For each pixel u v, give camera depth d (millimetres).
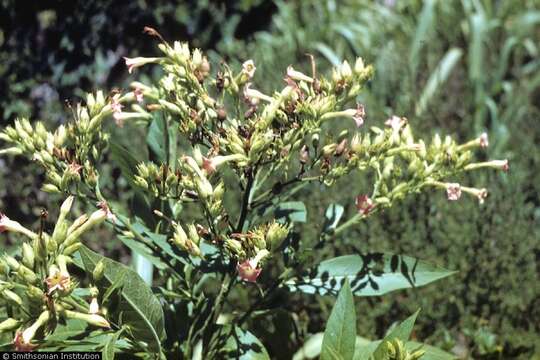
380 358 2938
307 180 3131
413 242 5062
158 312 2863
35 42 6418
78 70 6555
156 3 6902
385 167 3252
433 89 7191
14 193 5605
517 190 5559
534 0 8812
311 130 2998
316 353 3980
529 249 5156
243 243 2865
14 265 2648
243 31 7711
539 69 8094
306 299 4688
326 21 7980
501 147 6781
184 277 3217
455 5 8289
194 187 2912
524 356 4652
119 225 3225
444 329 4641
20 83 6312
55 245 2660
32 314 2646
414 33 7906
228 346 3145
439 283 4809
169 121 3395
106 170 5570
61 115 6309
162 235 3133
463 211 5348
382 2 8766
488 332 4711
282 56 7258
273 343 3760
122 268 2766
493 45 8180
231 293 4590
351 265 3277
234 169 2998
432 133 6547
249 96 3061
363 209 3170
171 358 3240
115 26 6715
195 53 3027
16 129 3061
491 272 4938
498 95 7664
